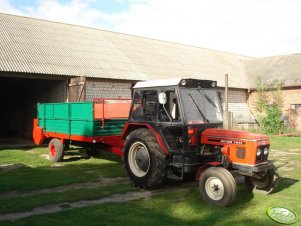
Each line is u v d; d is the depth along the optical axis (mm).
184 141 6906
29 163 10680
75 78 15867
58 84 16938
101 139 9750
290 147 14875
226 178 6148
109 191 7281
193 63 24375
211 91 7703
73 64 16750
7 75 14352
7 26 17875
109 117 10070
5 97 21859
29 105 19391
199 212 5906
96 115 9727
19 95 20375
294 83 23203
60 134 11000
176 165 7008
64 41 18938
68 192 7184
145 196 6984
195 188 7574
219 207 6184
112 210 5945
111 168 9906
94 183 8148
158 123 7316
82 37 20469
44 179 8445
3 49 15594
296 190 7461
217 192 6289
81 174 9094
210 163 6562
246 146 6469
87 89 16438
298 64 26000
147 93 7703
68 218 5543
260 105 24500
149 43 24531
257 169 6352
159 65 21062
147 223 5344
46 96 17891
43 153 12852
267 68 27391
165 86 7293
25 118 19781
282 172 9516
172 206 6219
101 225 5258
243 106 25516
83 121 9977
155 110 7438
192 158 6969
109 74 17125
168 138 7219
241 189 7527
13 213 5910
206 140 7004
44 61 15984
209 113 7457
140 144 7582
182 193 7117
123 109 10477
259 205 6340
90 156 11711
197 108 7277
